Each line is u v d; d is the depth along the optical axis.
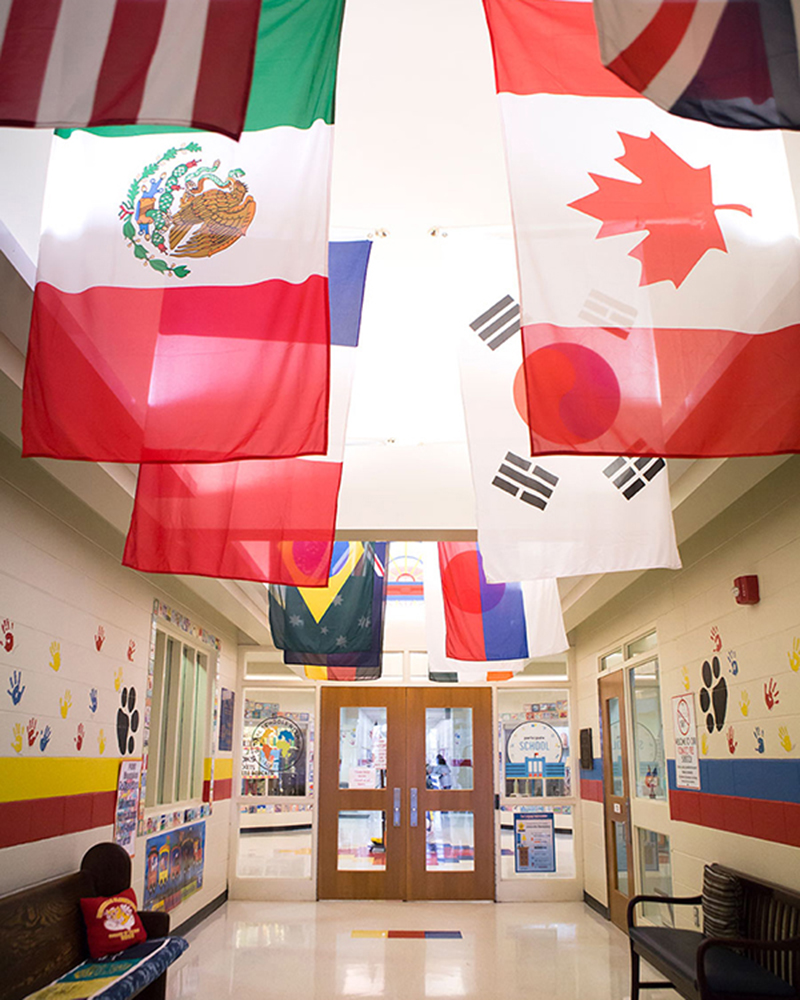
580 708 9.85
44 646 4.72
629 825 7.67
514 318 3.59
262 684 10.23
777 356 2.64
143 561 3.39
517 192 2.67
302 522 3.44
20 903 3.94
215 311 2.64
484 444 3.58
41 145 3.08
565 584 7.63
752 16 2.13
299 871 9.75
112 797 5.80
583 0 2.79
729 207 2.75
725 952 4.60
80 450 2.55
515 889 9.59
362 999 5.62
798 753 4.36
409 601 10.44
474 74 2.91
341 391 3.48
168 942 4.77
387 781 9.97
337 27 2.68
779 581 4.60
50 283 2.68
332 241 3.64
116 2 2.20
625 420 2.54
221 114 2.12
